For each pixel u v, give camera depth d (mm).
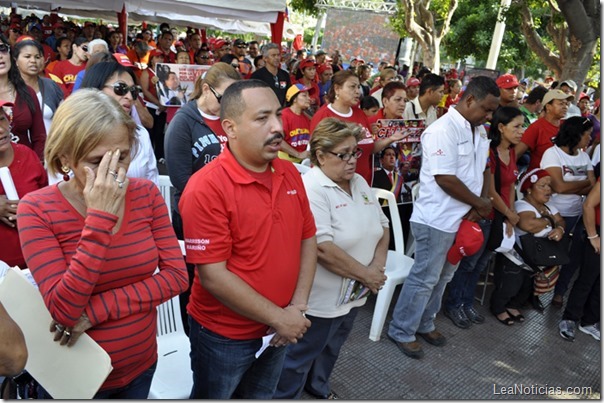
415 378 3193
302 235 2068
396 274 3506
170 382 2166
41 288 1409
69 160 1452
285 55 14312
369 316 3916
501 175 3795
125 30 9289
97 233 1379
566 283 4480
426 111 4977
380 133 4168
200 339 1938
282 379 2510
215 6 6340
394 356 3398
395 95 4457
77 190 1532
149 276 1618
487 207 3180
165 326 2438
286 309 1874
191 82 5039
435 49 15242
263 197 1828
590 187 4234
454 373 3309
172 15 14422
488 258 3924
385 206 4188
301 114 4441
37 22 11492
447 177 3068
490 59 14305
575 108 6711
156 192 1725
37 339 1484
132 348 1565
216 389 1945
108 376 1564
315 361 2781
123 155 1487
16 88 3002
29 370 1498
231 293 1733
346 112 3896
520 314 4211
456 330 3877
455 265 3441
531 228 3893
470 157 3182
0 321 1127
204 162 2793
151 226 1686
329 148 2430
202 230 1738
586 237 3840
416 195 4406
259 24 16984
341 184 2562
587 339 3998
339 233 2451
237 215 1757
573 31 7844
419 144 4395
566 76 8086
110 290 1521
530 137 4539
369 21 16391
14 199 2217
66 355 1468
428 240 3250
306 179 2516
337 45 16906
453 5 15055
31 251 1436
